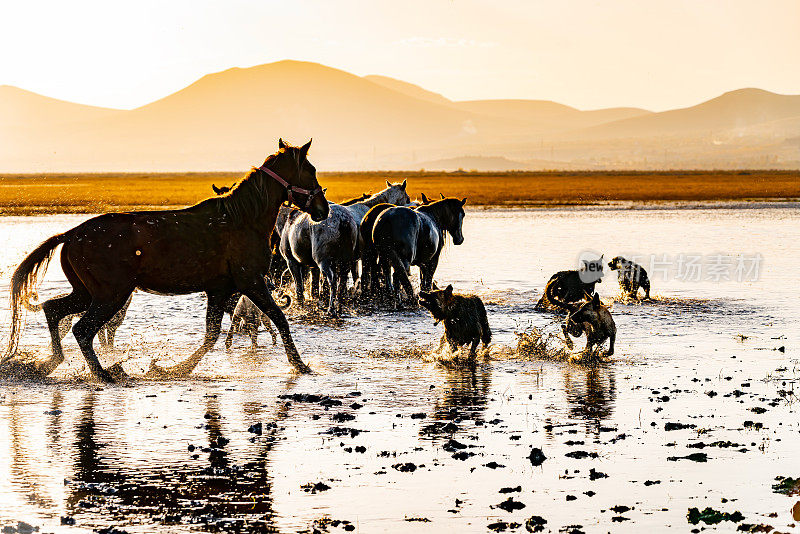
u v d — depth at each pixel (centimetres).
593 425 1149
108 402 1261
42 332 1839
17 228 4931
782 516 828
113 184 13138
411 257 2200
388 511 841
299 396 1291
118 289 1388
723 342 1767
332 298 2080
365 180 15750
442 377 1451
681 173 19425
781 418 1181
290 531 788
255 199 1465
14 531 775
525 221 5706
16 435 1081
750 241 4172
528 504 862
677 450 1036
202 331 1880
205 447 1039
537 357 1620
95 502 854
